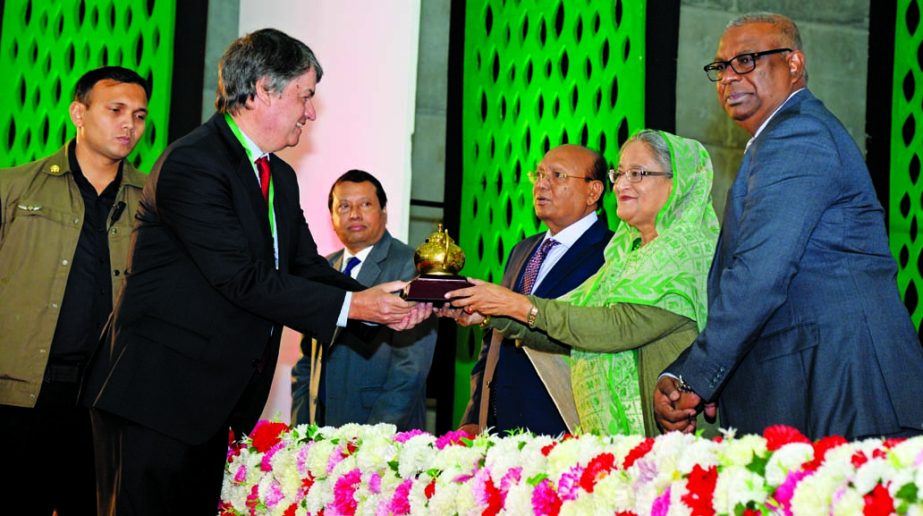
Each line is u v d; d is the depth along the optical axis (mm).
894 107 6406
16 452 3744
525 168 5910
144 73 5910
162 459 2867
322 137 5703
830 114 2809
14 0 6012
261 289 2977
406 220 5633
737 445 1971
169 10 5895
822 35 6418
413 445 2756
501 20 6074
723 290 2682
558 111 5832
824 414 2557
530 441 2480
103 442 2955
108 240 3979
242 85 3107
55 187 3965
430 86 6234
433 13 6258
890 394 2549
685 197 3320
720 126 6078
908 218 6340
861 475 1746
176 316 2949
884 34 6461
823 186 2648
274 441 3277
